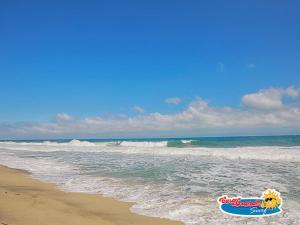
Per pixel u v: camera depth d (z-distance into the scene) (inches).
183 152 1136.8
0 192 431.8
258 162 828.0
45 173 681.6
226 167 733.3
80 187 520.4
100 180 582.9
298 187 491.2
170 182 550.9
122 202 417.7
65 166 801.6
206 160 892.0
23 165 832.9
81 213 356.5
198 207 388.8
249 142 1604.3
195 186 514.0
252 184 521.3
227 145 1550.2
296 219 339.6
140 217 350.3
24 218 322.0
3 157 1091.3
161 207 390.9
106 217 346.9
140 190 490.0
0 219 308.7
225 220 339.0
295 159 888.3
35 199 402.3
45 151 1417.3
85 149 1481.3
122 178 600.1
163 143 1628.9
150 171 684.1
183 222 333.4
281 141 1631.4
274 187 494.6
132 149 1328.7
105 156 1079.0
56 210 359.3
